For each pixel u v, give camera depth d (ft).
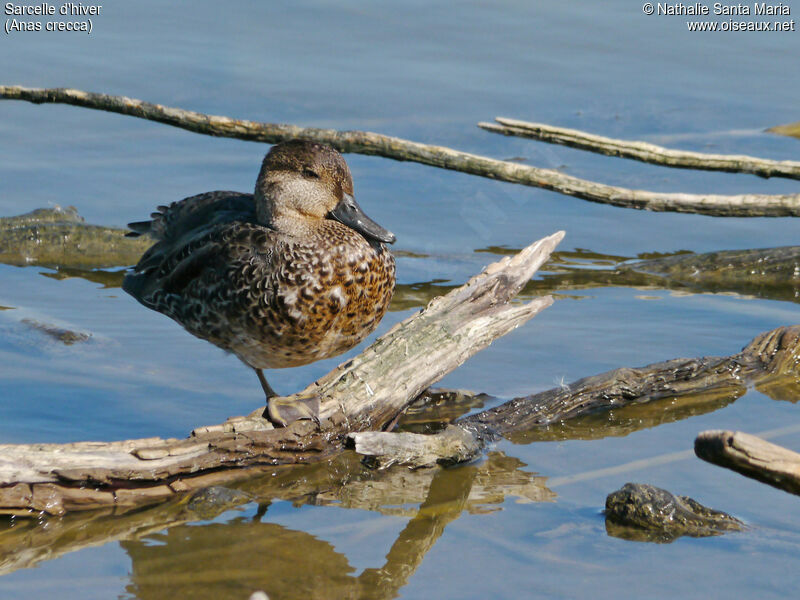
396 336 31.58
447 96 62.59
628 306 41.70
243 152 55.88
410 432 31.71
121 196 50.19
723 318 40.40
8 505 26.32
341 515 27.20
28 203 49.08
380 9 73.31
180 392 33.78
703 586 23.26
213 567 24.54
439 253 47.19
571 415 32.96
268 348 29.99
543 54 68.28
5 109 59.93
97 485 26.99
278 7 73.20
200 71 63.36
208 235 30.37
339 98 61.31
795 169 47.83
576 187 48.52
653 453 30.30
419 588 23.57
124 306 40.73
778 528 25.76
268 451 28.71
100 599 23.13
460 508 27.50
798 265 44.80
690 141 58.44
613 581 23.59
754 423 31.94
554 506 27.35
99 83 60.85
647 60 67.77
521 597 23.07
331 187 29.78
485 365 36.22
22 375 34.17
